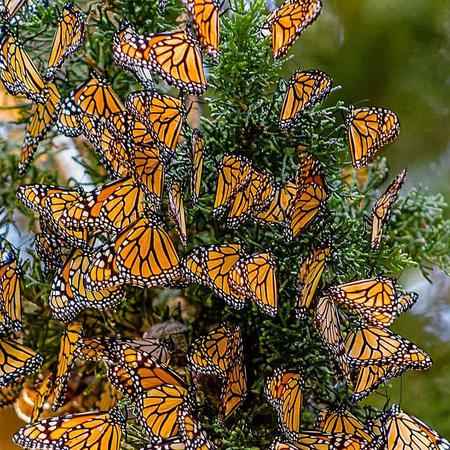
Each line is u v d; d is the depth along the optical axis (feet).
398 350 8.30
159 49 8.21
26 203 8.43
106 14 8.82
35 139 8.57
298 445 8.28
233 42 8.61
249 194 8.43
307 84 8.41
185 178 8.57
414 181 9.68
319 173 8.41
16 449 9.14
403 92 9.59
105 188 8.38
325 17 9.61
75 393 8.80
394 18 9.57
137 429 8.52
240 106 8.64
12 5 8.66
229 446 8.41
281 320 8.54
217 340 8.43
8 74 8.41
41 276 8.82
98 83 8.41
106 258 8.33
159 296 8.84
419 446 8.30
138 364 8.34
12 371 8.41
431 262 9.05
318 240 8.52
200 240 8.70
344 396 8.55
